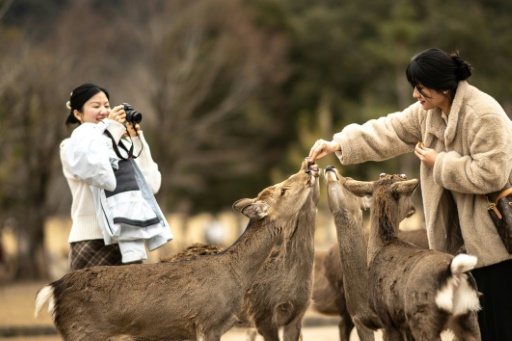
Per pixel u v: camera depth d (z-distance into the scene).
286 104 73.38
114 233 11.94
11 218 50.41
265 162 72.50
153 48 57.47
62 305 10.54
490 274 10.71
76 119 13.04
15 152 42.41
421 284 9.66
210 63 61.81
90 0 61.72
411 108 11.90
